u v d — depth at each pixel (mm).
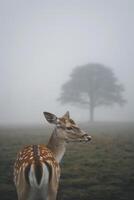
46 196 5098
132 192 9195
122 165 12805
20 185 5203
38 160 5168
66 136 6156
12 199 8617
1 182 10133
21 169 5246
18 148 17281
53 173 5219
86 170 11812
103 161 13609
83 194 8883
